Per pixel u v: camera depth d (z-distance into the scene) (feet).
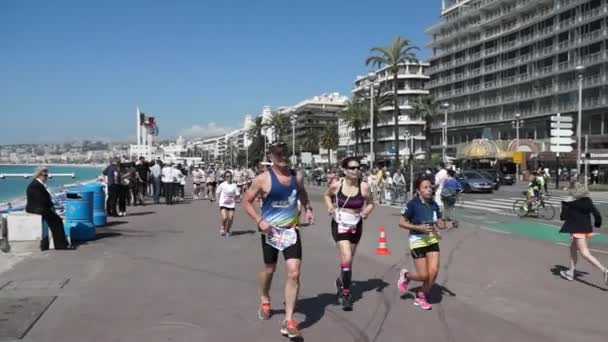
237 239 41.86
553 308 22.57
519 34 278.87
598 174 182.80
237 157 586.86
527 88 275.18
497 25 297.94
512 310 22.17
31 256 32.60
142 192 78.13
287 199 18.86
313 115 529.86
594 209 27.61
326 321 20.27
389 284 26.71
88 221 40.22
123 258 32.35
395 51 161.07
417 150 354.54
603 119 230.68
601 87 227.81
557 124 77.00
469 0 323.57
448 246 39.55
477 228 52.47
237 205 78.69
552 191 133.18
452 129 335.26
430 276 22.08
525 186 171.42
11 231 34.12
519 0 278.87
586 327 20.01
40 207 34.35
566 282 27.55
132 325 19.25
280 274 28.32
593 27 229.86
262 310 20.27
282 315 20.81
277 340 17.90
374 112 229.45
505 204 90.07
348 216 22.48
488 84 303.89
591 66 230.07
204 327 19.15
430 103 272.31
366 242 41.32
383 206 82.02
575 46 238.48
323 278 27.73
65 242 35.47
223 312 21.03
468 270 30.40
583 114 239.50
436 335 18.83
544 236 47.78
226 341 17.72
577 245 27.68
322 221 56.49
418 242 22.27
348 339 18.28
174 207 74.02
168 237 42.47
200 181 100.73
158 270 28.91
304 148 459.32
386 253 35.86
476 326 19.92
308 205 20.31
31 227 34.27
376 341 18.13
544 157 226.17
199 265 30.55
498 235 46.24
